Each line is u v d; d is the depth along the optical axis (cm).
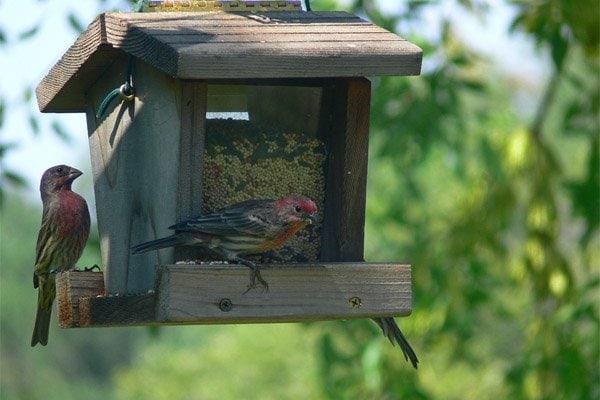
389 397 1447
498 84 1661
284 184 852
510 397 1402
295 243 855
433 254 1520
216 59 761
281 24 845
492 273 1539
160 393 2861
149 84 848
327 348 1422
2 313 4706
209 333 3259
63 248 1062
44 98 1019
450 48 1405
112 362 4881
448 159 1370
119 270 892
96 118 952
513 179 1510
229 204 841
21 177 1253
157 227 836
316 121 857
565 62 1344
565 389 1340
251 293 778
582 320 1311
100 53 891
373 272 802
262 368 2788
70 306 895
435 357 1778
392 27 1339
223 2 897
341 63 782
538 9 1334
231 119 844
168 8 895
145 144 855
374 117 1374
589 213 1391
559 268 1473
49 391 4725
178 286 763
